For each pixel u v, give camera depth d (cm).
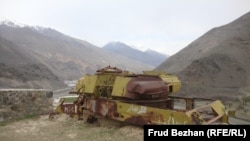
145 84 987
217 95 3194
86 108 1141
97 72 1153
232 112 1098
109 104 1045
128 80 1015
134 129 988
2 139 941
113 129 1025
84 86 1144
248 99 2841
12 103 1216
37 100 1293
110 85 1091
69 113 1230
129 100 1020
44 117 1248
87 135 971
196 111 890
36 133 1010
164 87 1025
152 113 937
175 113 879
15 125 1120
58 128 1070
